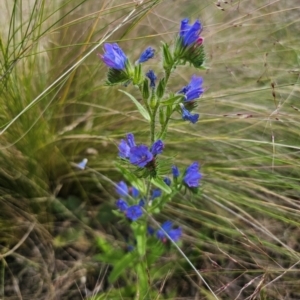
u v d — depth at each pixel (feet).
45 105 1.42
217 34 1.63
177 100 1.00
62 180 1.46
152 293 1.21
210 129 1.49
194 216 1.39
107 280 1.29
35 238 1.34
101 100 1.50
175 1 1.64
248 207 1.39
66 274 1.27
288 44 1.61
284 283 1.23
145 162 0.99
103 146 1.48
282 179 1.38
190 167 1.11
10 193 1.36
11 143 1.33
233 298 1.24
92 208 1.45
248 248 1.30
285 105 1.45
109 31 1.40
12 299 1.22
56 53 1.47
